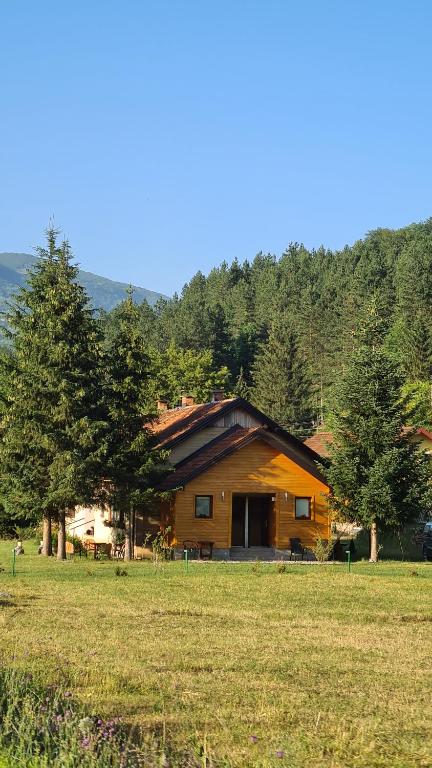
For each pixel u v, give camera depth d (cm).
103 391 4250
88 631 2108
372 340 4778
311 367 13275
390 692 1532
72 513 5753
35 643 1927
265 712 1359
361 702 1452
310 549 4562
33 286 4394
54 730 1086
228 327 15588
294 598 2762
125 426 4259
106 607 2519
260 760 1081
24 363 4212
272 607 2577
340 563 4131
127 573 3425
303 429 11262
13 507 4319
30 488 4191
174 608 2514
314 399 12588
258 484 4569
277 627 2231
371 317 4869
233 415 4947
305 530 4619
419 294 12888
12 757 983
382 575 3484
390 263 17500
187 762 1042
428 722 1326
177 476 4541
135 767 981
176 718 1316
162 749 1068
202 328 13712
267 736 1223
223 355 13800
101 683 1523
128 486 4219
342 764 1104
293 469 4622
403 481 4278
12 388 4222
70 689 1474
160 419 5581
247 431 4612
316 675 1664
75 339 4241
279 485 4597
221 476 4519
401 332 11919
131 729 1205
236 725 1286
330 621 2347
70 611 2433
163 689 1509
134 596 2764
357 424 4309
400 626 2291
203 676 1628
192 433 4834
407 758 1139
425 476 4300
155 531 4700
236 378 13788
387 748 1178
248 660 1786
